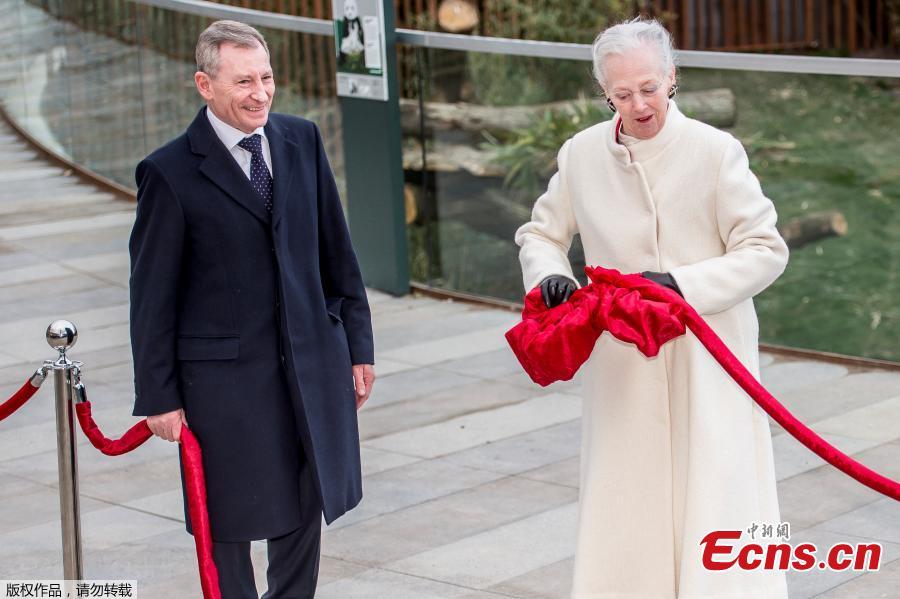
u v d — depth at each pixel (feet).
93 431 13.30
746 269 11.32
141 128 37.11
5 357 25.27
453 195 28.55
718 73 24.04
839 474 18.17
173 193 11.93
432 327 26.99
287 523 12.45
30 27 41.65
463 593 14.69
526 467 18.89
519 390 22.68
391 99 28.43
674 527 11.97
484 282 28.50
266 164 12.35
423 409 21.84
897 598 14.16
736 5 47.78
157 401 12.02
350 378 12.85
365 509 17.48
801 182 23.79
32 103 42.55
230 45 11.84
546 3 40.45
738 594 11.71
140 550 16.34
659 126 11.61
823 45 47.85
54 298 29.27
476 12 39.78
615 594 12.08
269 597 13.10
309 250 12.53
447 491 18.04
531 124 26.91
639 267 11.77
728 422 11.65
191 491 11.96
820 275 23.98
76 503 13.50
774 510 12.10
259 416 12.26
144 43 36.14
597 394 12.10
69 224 35.55
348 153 29.63
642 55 11.30
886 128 22.72
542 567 15.35
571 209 12.57
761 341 24.97
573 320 11.16
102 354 25.41
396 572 15.37
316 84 30.40
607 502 12.03
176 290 12.07
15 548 16.48
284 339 12.28
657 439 11.91
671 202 11.64
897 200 22.91
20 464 19.69
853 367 23.62
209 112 12.22
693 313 11.14
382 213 29.17
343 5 28.50
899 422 20.43
